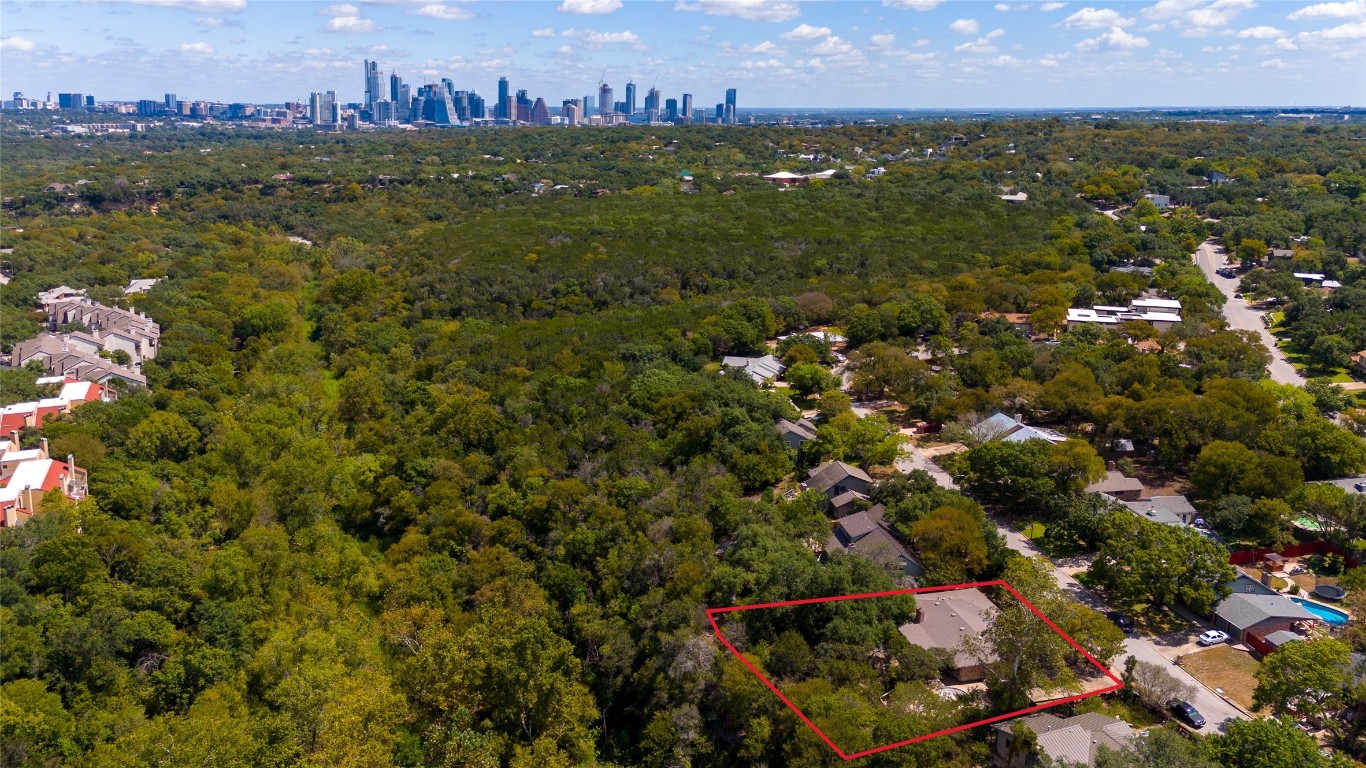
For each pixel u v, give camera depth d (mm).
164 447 91000
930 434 104688
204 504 83438
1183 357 118812
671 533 74000
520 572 71125
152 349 124375
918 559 72625
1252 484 80812
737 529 76625
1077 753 50750
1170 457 91500
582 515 78438
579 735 57625
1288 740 48906
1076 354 114938
